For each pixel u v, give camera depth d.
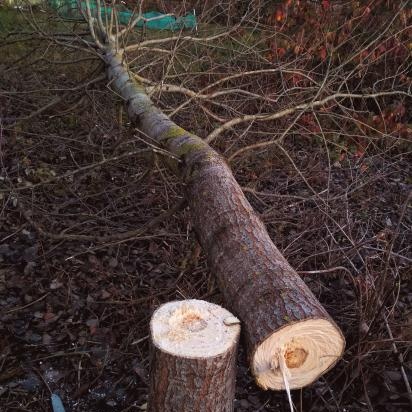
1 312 2.71
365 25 5.32
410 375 2.50
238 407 2.33
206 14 4.98
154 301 2.85
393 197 4.29
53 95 4.77
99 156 4.32
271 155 4.26
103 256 3.28
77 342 2.63
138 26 5.26
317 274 3.19
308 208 3.79
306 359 1.68
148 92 3.56
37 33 4.35
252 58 4.86
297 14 5.25
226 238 1.98
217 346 1.53
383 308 2.54
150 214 3.73
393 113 4.88
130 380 2.46
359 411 2.32
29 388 2.36
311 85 5.17
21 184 3.76
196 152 2.48
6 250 3.21
